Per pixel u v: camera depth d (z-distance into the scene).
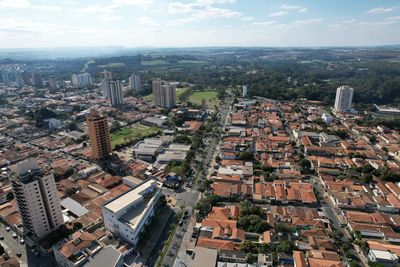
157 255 138.62
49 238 145.88
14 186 143.62
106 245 139.50
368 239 150.00
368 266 132.00
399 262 132.50
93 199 184.25
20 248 145.62
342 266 123.88
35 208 143.25
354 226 154.62
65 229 152.50
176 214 170.88
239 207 173.75
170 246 144.00
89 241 135.75
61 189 198.00
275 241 145.00
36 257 139.50
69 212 172.38
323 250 137.88
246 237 149.38
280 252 136.75
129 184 197.62
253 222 155.25
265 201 184.38
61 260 131.00
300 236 149.12
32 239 150.00
